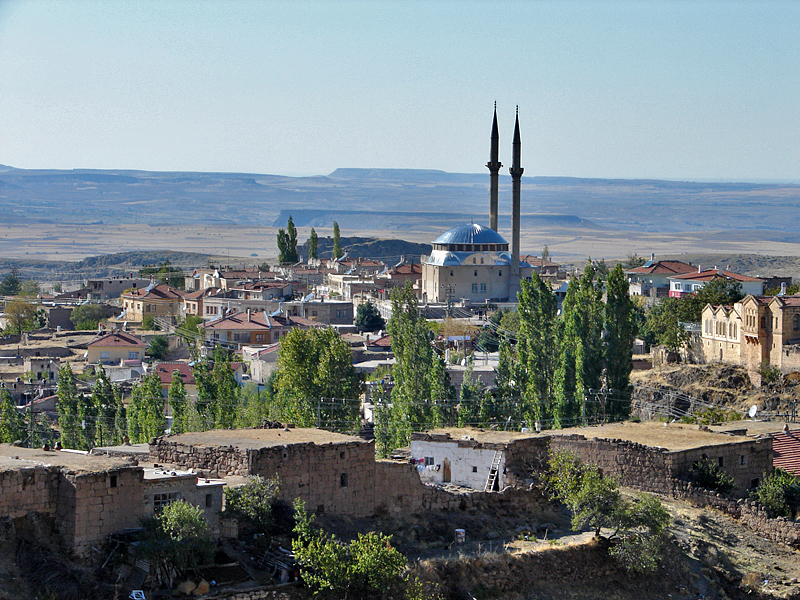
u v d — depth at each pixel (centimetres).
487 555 7756
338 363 14338
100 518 6506
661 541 8400
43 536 6425
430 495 8369
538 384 14250
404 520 8125
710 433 10312
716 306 18638
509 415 14012
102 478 6519
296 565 6912
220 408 14425
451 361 19950
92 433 14512
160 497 6844
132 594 6269
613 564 8169
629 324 14200
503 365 14750
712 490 9369
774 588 8300
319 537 7088
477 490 9119
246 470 7450
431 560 7525
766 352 17112
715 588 8300
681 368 17812
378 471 8112
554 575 7894
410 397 14112
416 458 9650
